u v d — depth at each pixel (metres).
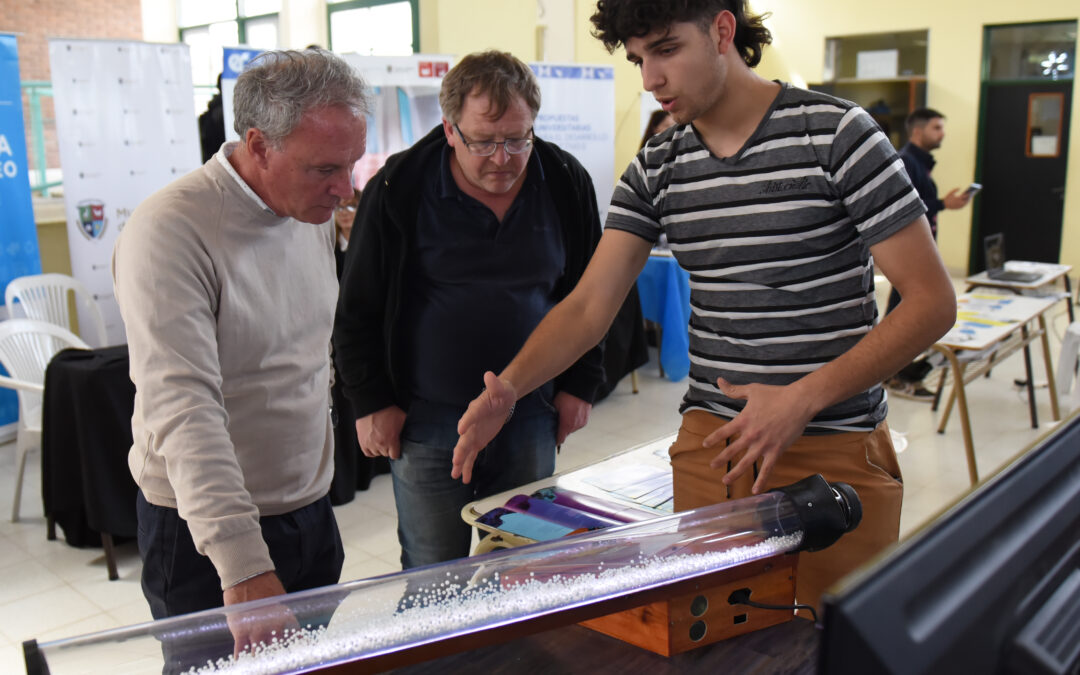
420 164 1.79
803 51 9.91
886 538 1.33
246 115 1.24
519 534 1.42
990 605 0.50
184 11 11.75
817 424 1.32
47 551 3.24
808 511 1.06
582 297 1.44
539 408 1.93
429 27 6.54
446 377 1.85
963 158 9.15
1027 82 8.74
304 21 10.04
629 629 1.02
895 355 1.15
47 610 2.81
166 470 1.33
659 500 1.57
